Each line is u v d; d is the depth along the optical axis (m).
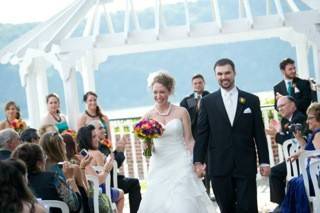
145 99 41.03
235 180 7.62
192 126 11.29
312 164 7.89
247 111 7.52
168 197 7.93
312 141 8.20
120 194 8.95
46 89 13.75
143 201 8.11
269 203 11.29
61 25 13.05
